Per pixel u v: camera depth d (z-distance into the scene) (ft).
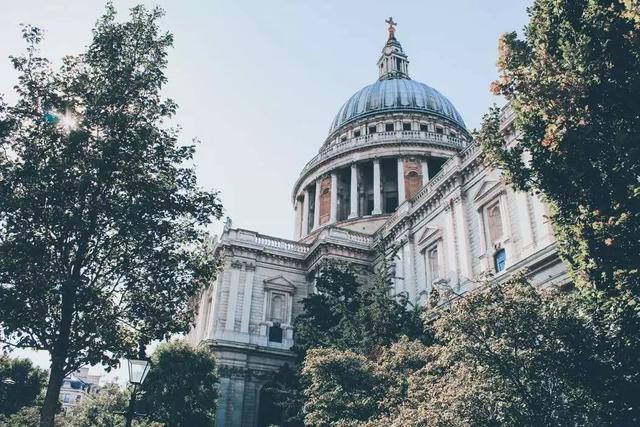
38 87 63.77
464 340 60.44
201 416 129.18
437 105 280.51
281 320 183.11
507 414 56.08
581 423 53.83
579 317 58.03
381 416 83.51
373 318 116.88
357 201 232.73
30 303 60.08
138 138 65.16
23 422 167.43
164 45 70.38
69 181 61.16
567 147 51.31
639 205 48.06
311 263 191.52
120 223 63.21
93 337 64.64
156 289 67.00
